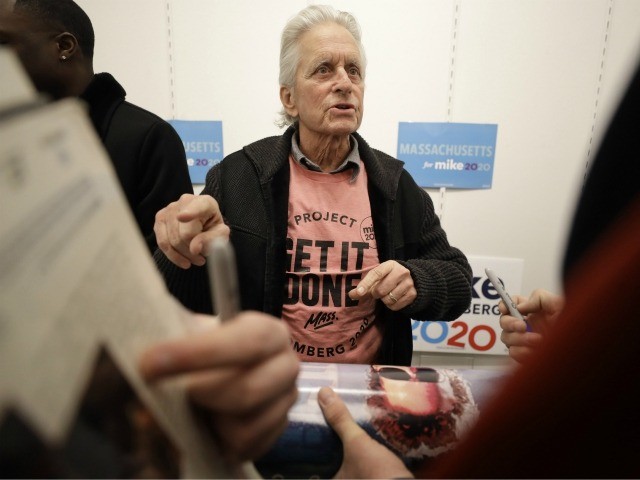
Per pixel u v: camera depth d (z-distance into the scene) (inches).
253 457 9.1
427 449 14.5
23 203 4.8
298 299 36.9
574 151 60.5
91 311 5.7
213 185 39.6
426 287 33.7
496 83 59.6
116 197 7.2
